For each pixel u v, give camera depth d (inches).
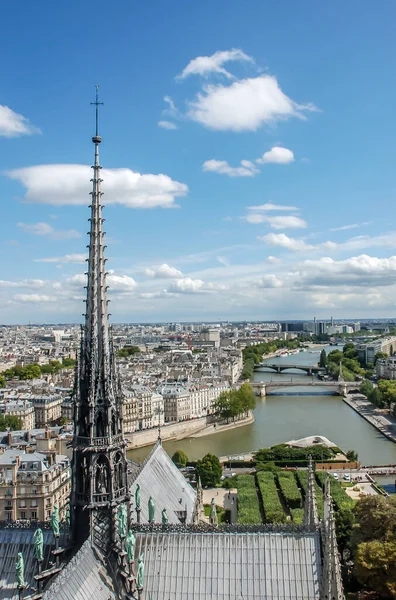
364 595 7800.2
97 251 4028.1
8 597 4077.3
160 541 4217.5
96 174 4028.1
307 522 4965.6
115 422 4050.2
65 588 3469.5
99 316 4018.2
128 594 3762.3
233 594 3956.7
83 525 3976.4
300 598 3914.9
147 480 5959.6
